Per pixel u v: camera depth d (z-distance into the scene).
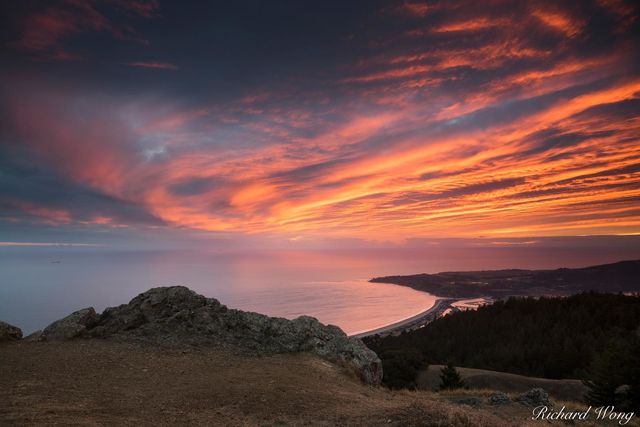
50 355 16.70
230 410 12.07
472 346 97.88
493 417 13.09
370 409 13.10
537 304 119.06
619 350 31.53
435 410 11.98
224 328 23.06
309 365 19.33
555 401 21.16
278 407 12.62
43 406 10.62
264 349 21.41
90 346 18.92
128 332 21.42
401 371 57.66
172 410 11.59
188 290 25.81
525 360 81.75
